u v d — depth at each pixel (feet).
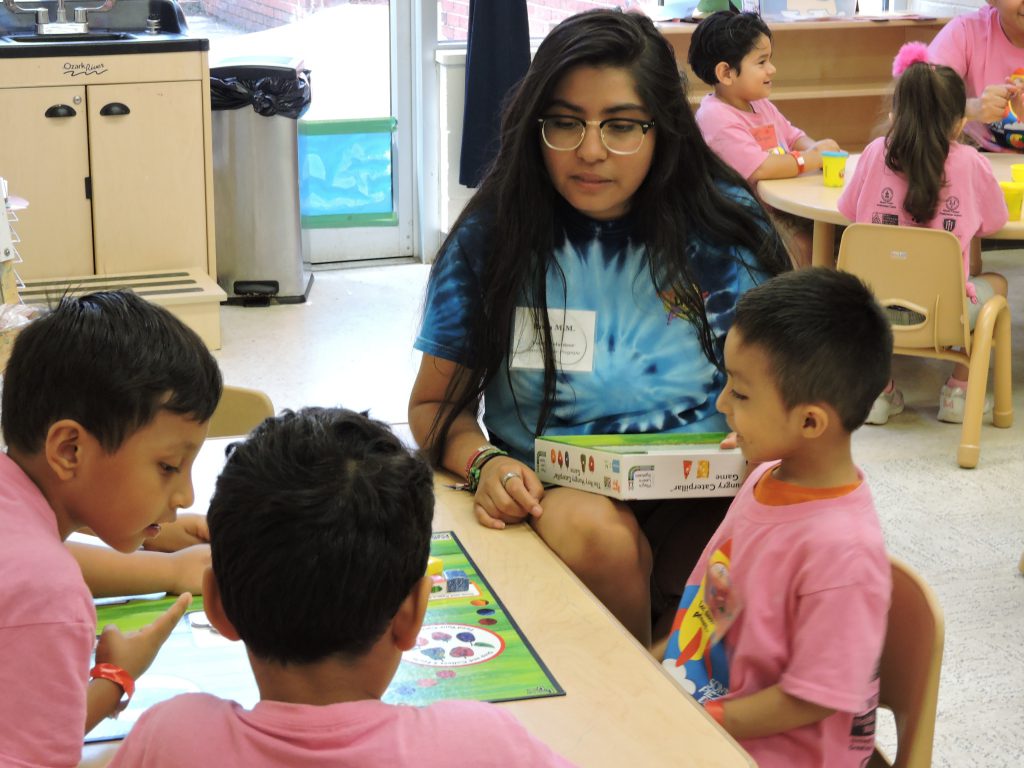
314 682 3.03
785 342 4.48
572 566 5.37
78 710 3.37
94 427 3.56
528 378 6.18
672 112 5.83
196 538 5.15
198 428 3.77
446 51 18.15
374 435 3.18
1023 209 12.64
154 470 3.70
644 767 3.62
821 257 13.64
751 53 14.69
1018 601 9.62
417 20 18.06
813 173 14.75
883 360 4.58
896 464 12.17
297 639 2.96
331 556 2.91
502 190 5.99
